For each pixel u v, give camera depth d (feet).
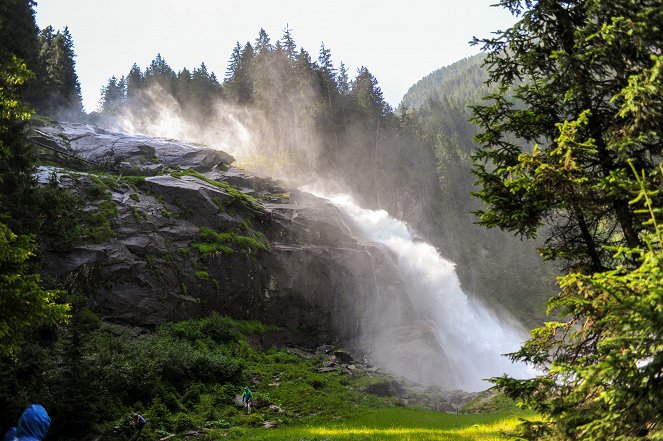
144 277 118.62
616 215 30.45
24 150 90.17
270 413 85.87
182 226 137.18
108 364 81.66
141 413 74.95
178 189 144.05
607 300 24.39
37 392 62.13
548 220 32.01
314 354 141.08
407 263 221.25
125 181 143.13
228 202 151.84
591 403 24.39
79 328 75.77
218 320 123.34
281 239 161.38
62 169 138.72
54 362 69.46
